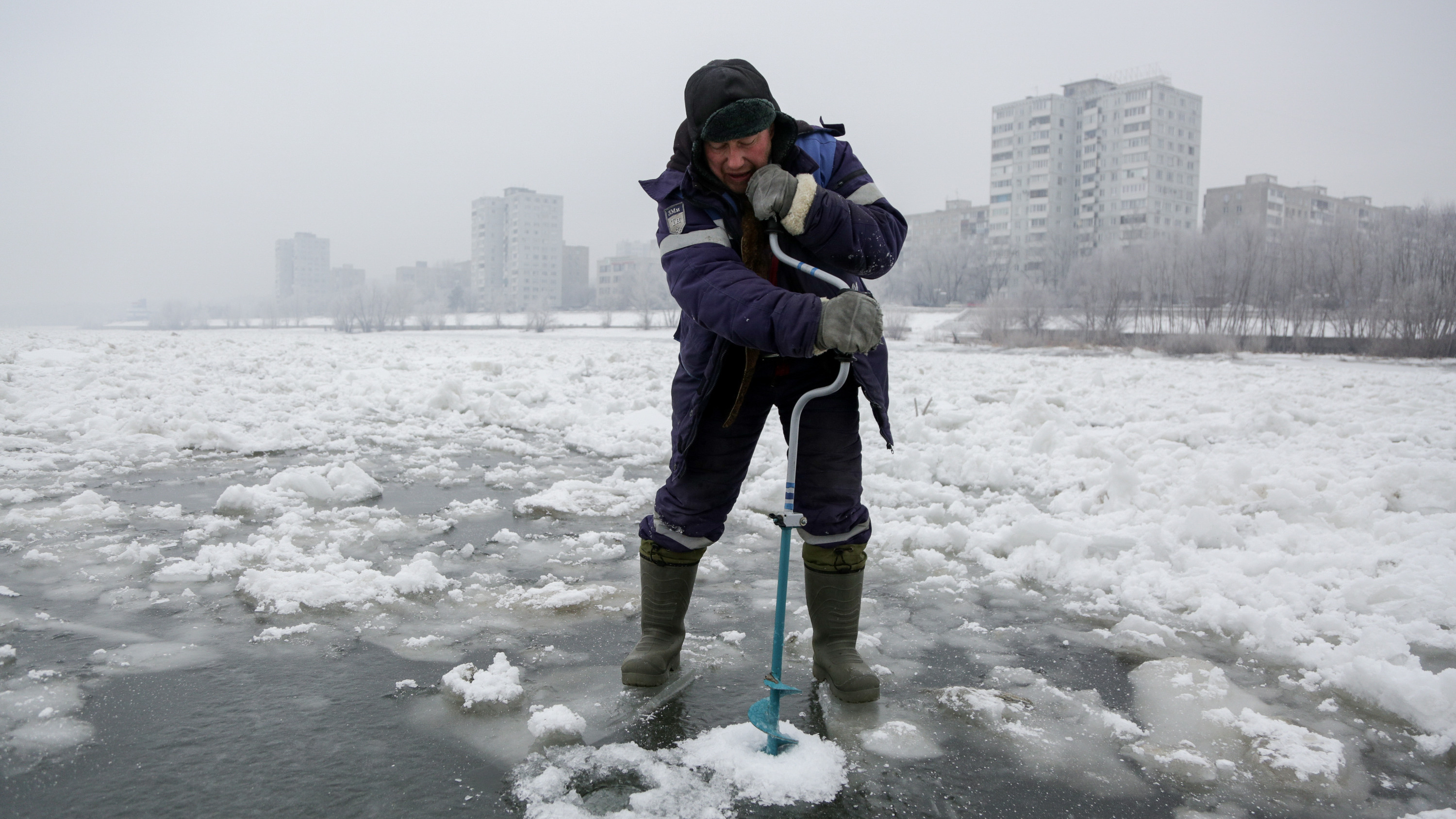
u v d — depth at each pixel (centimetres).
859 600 228
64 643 241
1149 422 738
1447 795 181
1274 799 178
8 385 827
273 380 952
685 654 246
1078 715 213
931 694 222
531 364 1318
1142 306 4316
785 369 215
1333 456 562
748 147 195
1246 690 231
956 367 1598
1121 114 11250
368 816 162
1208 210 12394
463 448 591
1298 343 3073
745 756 183
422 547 349
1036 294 4150
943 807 171
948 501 443
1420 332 2825
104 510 383
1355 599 291
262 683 219
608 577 316
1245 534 375
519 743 191
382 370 1026
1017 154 11831
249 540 343
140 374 992
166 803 164
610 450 585
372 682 221
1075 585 315
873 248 199
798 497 223
